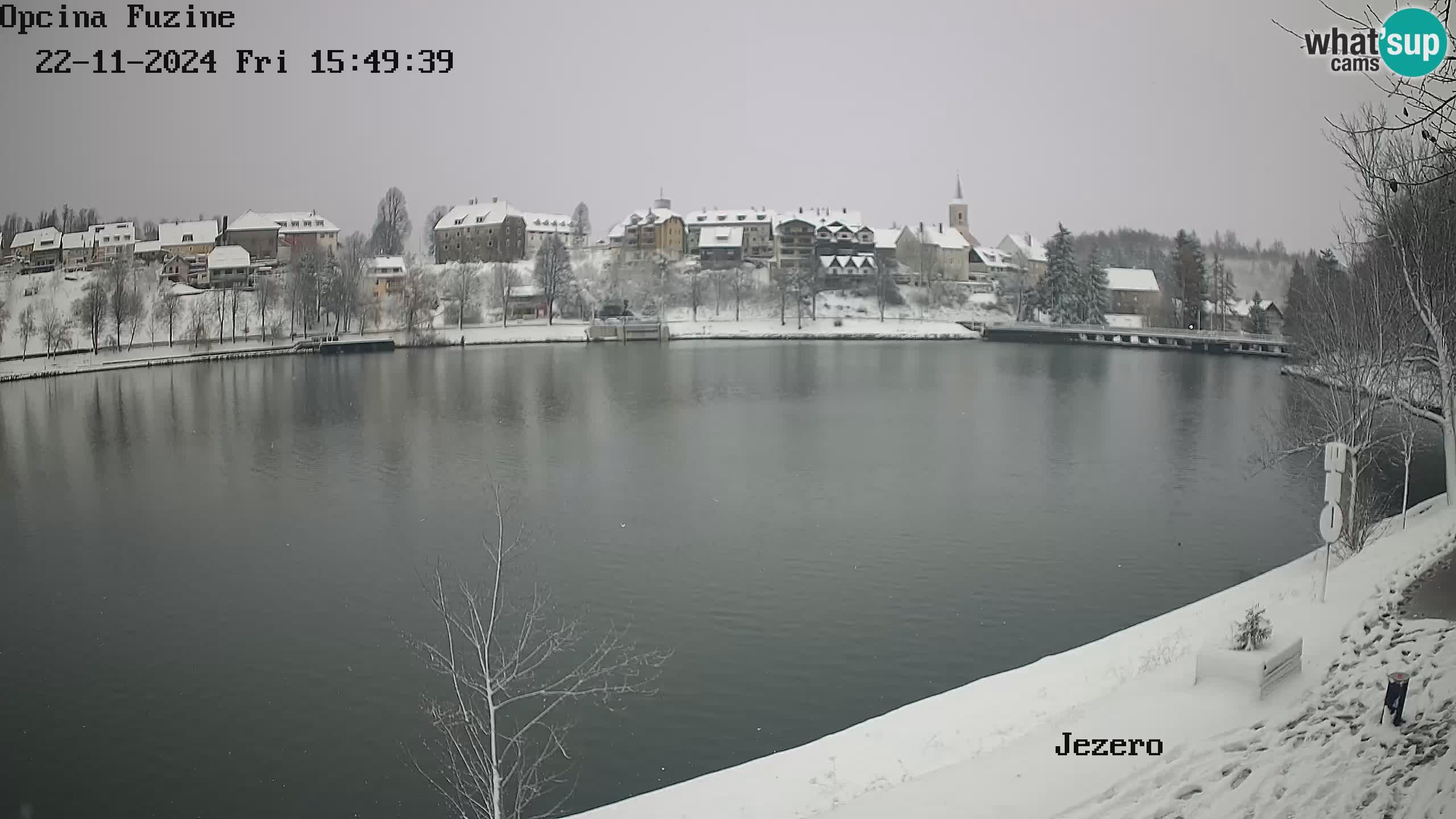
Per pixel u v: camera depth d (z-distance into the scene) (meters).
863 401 113.50
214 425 98.81
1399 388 49.88
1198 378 134.75
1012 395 117.38
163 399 117.69
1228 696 23.09
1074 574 50.22
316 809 30.59
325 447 86.69
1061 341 199.75
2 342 162.50
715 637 42.66
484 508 64.88
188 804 31.06
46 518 64.12
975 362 158.50
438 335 192.38
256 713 36.69
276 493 70.31
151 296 195.75
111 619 46.12
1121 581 49.19
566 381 133.38
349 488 71.44
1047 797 18.91
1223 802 17.59
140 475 76.62
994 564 51.91
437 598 47.59
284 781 32.19
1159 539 55.97
